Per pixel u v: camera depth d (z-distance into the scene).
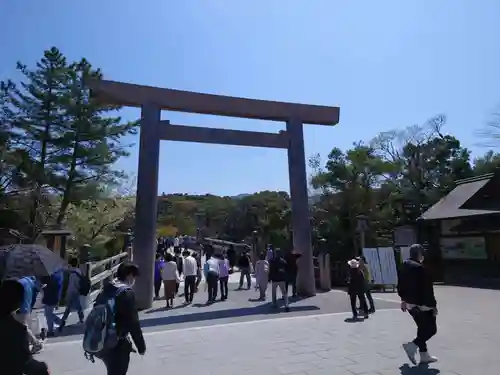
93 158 18.33
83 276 8.80
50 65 18.56
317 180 26.33
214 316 9.54
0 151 15.32
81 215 19.14
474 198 18.61
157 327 8.34
